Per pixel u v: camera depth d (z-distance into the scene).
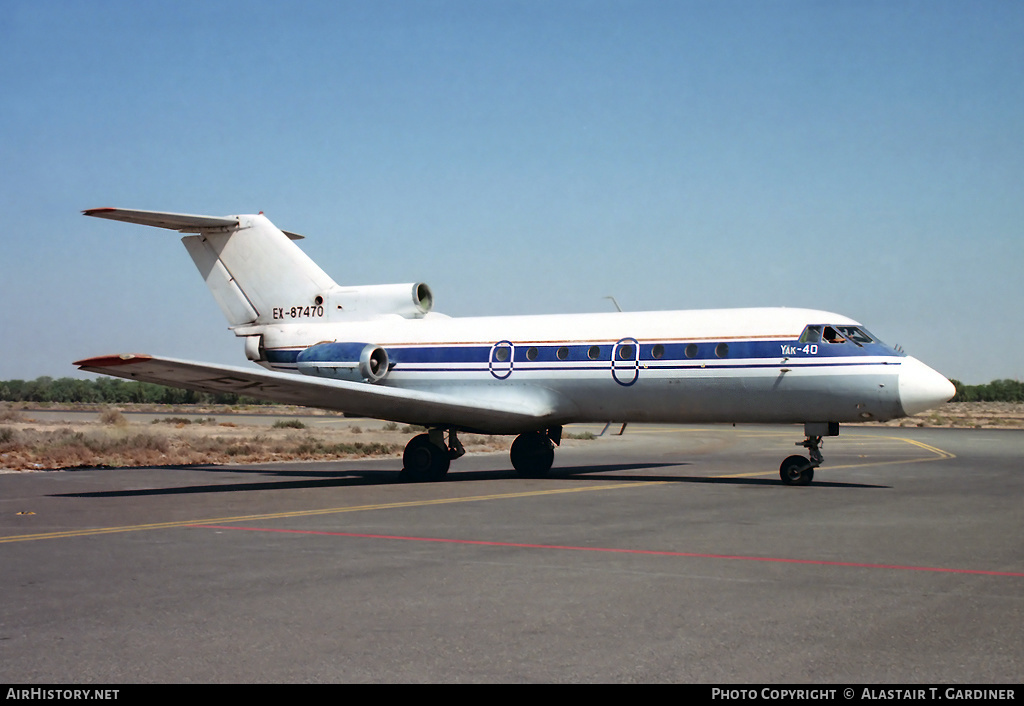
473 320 23.70
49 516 14.79
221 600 8.60
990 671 6.41
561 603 8.41
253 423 61.06
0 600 8.63
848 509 15.48
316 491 18.91
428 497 17.62
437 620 7.81
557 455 32.38
